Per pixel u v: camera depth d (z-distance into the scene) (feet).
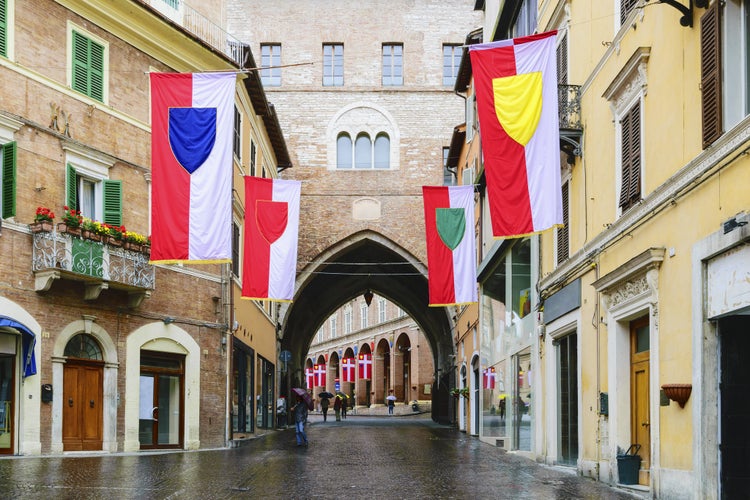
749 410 34.65
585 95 56.03
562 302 60.95
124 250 67.26
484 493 41.24
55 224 62.08
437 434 114.52
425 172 146.00
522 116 47.21
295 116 146.51
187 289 78.23
